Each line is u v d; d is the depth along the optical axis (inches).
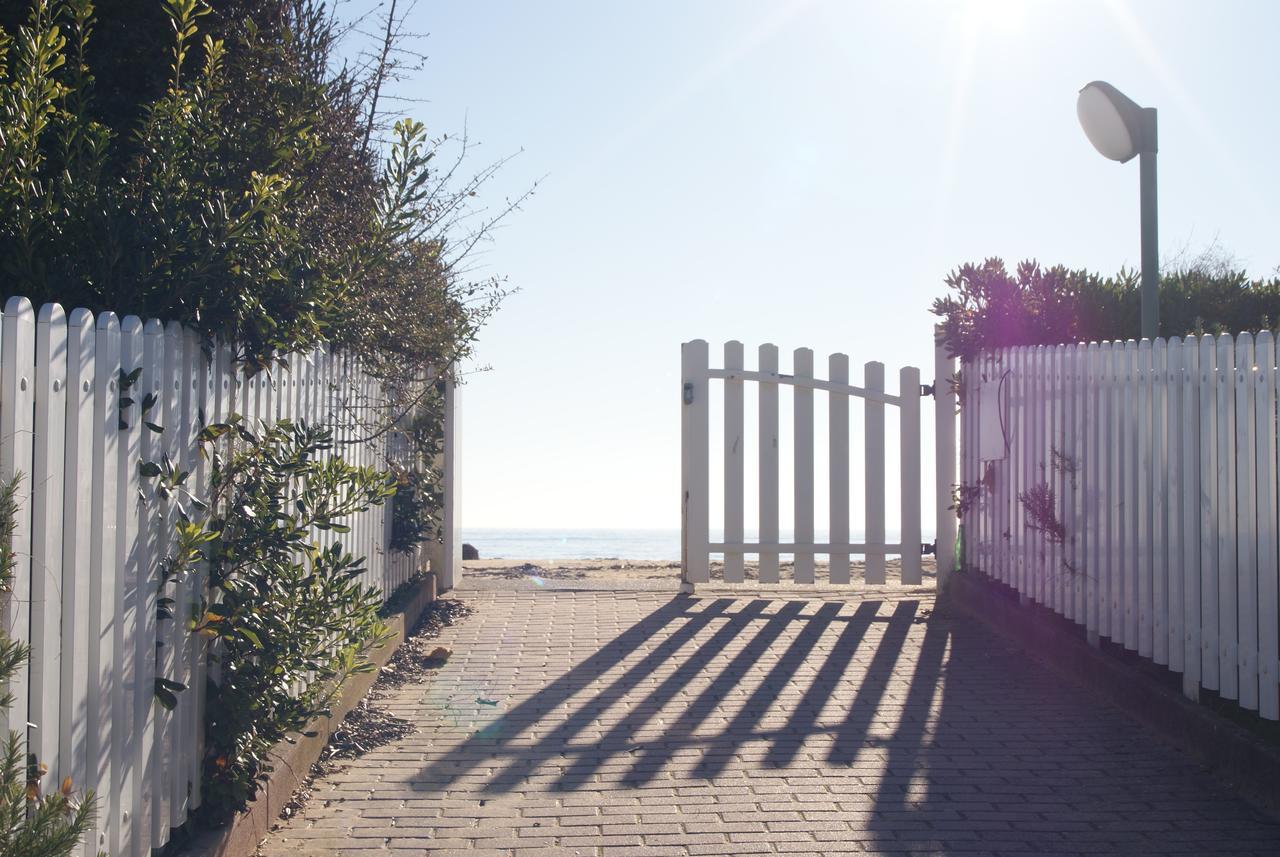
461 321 365.4
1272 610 217.3
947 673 316.8
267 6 304.0
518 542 2209.6
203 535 160.7
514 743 253.9
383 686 301.6
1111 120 309.6
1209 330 368.2
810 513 436.8
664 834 200.1
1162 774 232.4
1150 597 268.2
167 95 215.0
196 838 174.9
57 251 169.6
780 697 292.4
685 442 434.6
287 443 200.7
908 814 210.1
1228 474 232.4
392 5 338.6
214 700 182.7
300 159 222.8
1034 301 385.4
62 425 131.3
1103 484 292.7
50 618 127.8
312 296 200.7
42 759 126.0
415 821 206.4
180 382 169.6
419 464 426.6
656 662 328.5
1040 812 211.2
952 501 424.8
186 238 173.8
